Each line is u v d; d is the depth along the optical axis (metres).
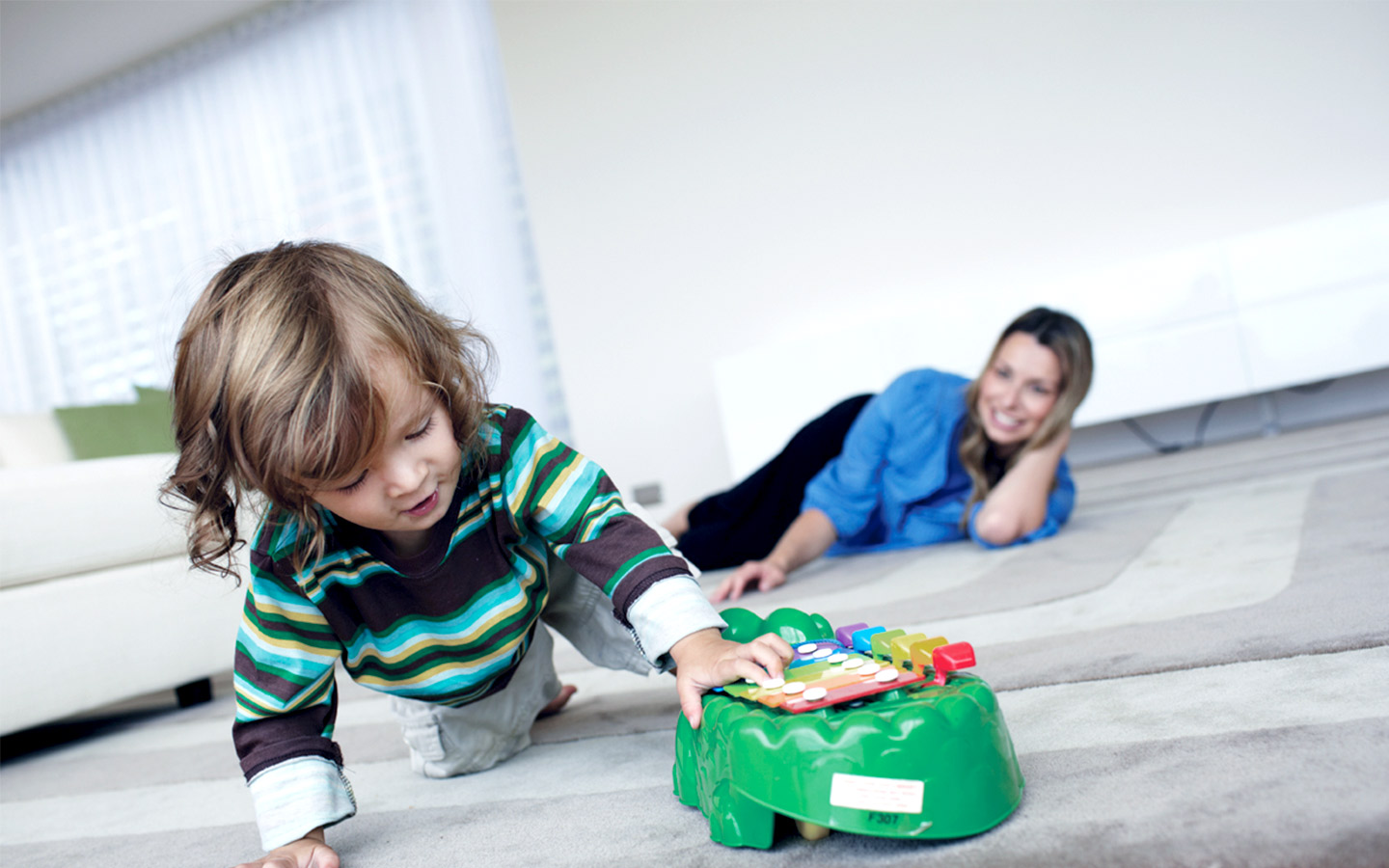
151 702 1.59
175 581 1.39
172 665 1.37
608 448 3.43
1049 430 1.57
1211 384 2.52
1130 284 2.57
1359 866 0.40
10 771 1.21
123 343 4.18
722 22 3.19
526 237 3.54
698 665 0.58
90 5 3.51
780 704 0.52
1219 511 1.45
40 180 4.26
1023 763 0.58
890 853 0.49
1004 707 0.71
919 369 1.74
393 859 0.62
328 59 3.71
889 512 1.77
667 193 3.30
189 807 0.86
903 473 1.72
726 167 3.23
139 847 0.76
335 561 0.65
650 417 3.38
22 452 2.44
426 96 3.57
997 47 2.92
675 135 3.27
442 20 3.54
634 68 3.29
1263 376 2.48
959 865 0.46
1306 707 0.58
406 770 0.86
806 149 3.15
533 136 3.40
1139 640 0.81
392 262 3.53
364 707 1.16
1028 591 1.11
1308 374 2.44
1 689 1.17
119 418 2.59
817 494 1.72
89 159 4.16
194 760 1.05
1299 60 2.63
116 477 1.33
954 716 0.49
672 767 0.70
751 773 0.51
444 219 3.57
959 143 2.99
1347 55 2.59
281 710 0.65
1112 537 1.41
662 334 3.35
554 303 3.44
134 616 1.33
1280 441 2.38
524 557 0.71
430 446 0.57
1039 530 1.53
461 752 0.80
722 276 3.27
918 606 1.15
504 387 3.50
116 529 1.31
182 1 3.61
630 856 0.55
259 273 0.58
